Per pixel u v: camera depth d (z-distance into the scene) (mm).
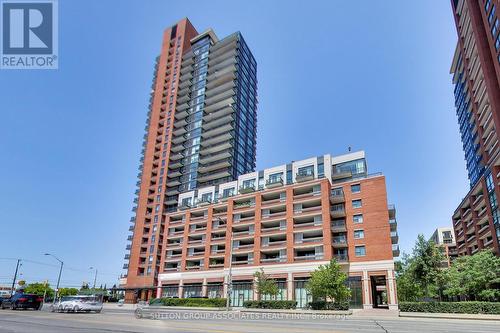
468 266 45312
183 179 93812
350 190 56844
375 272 49250
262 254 60969
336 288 42562
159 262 86875
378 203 53188
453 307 33625
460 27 74062
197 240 71000
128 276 87562
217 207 71000
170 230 76812
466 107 79062
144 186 97938
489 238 63250
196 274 66812
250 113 108312
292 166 68812
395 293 46875
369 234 51969
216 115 98812
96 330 13812
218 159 92625
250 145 104062
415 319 29844
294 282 54438
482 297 43438
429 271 42844
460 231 80438
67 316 22516
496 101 55094
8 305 32094
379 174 55938
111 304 82500
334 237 55188
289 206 60281
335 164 65312
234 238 64375
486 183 60469
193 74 110500
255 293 56500
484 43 60000
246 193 71625
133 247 90688
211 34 115812
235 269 61250
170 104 107250
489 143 61094
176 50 116562
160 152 101125
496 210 57000
